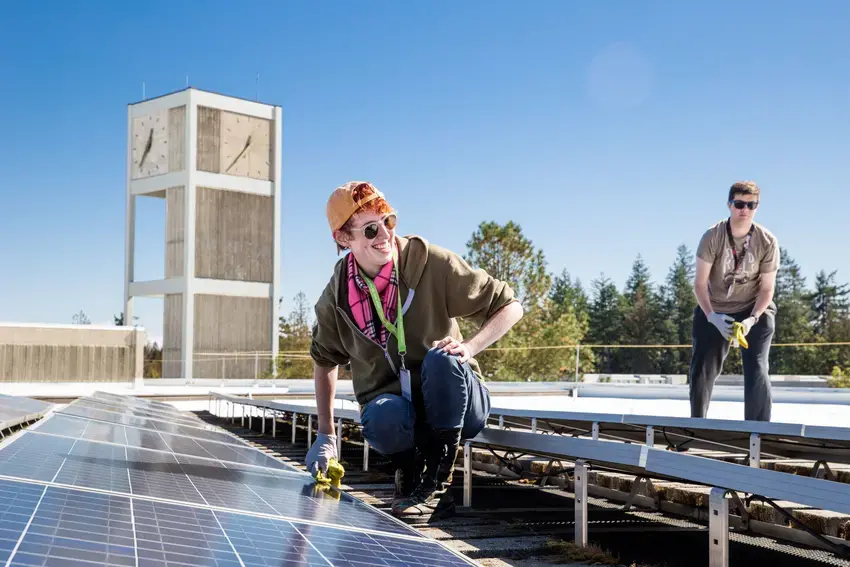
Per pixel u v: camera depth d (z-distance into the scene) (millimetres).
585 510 2740
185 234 41750
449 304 3232
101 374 18094
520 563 2607
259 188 44094
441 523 3213
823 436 3035
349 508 2324
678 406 11289
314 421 7723
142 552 1218
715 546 2029
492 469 5977
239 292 43062
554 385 18078
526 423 5988
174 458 2906
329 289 3340
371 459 5910
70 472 1981
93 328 18109
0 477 1660
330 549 1545
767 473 1869
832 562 2951
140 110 44125
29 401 5246
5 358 17234
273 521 1782
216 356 42000
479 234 37719
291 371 43656
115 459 2527
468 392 3076
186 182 41969
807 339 73000
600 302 80000
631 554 2945
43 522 1276
